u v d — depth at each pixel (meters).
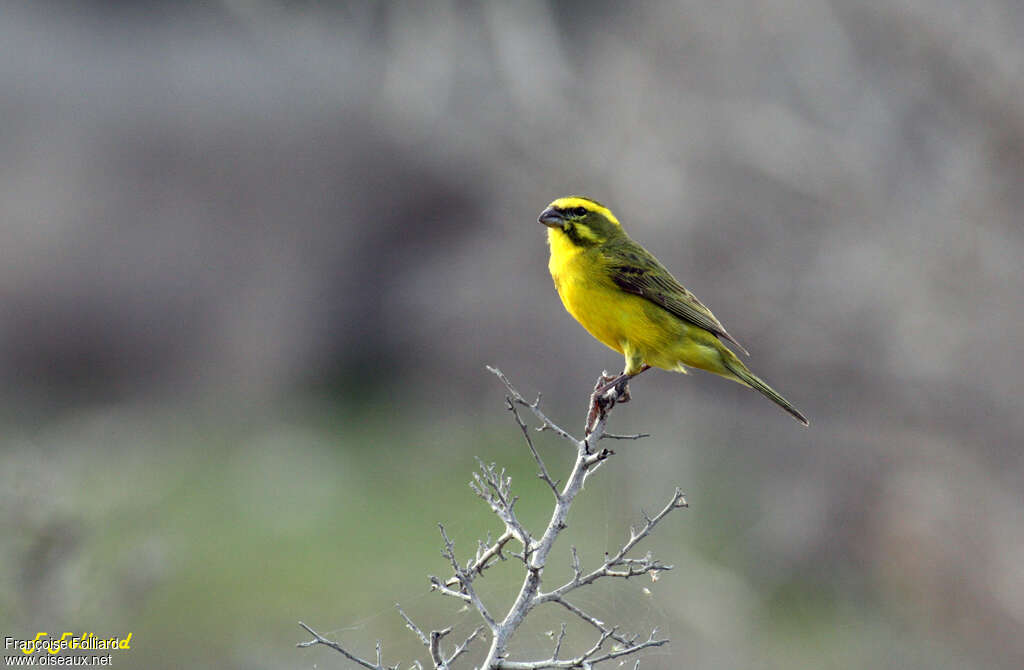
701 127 17.52
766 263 17.06
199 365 26.33
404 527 20.44
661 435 19.78
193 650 15.87
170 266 26.06
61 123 26.11
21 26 26.64
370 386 26.25
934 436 16.56
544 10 19.28
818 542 18.30
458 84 18.92
